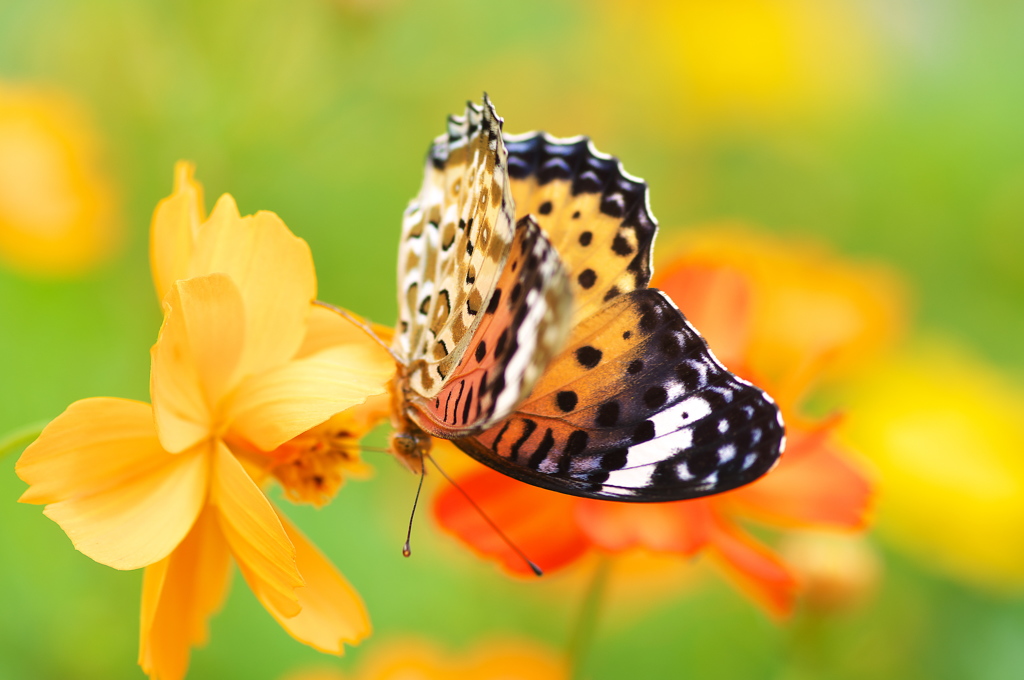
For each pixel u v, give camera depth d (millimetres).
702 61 627
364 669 420
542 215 342
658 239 581
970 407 477
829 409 497
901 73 666
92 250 458
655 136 631
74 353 461
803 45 640
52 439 329
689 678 448
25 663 428
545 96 614
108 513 330
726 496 366
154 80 480
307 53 496
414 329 351
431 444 355
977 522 450
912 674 434
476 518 363
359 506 464
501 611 451
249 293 337
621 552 350
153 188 479
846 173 630
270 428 334
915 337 539
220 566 344
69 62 484
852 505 366
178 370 331
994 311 583
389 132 553
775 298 475
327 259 526
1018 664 443
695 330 342
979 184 616
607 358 343
